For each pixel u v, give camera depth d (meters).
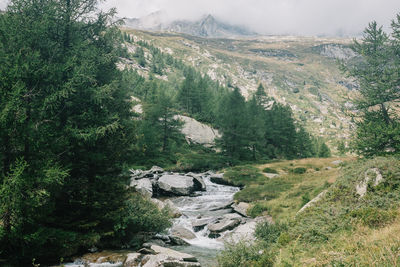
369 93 23.95
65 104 12.53
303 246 10.29
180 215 22.41
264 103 74.44
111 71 16.28
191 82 79.12
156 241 15.49
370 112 24.30
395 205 11.73
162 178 32.09
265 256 10.38
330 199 15.22
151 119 53.31
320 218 12.74
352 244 8.10
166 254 11.56
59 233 11.17
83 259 11.52
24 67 10.79
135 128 16.53
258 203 23.55
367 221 10.38
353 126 25.34
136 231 15.34
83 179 12.89
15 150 9.86
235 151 55.03
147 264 10.88
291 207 20.72
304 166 45.59
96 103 13.36
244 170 41.47
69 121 12.72
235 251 11.09
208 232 18.80
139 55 197.25
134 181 29.05
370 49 25.48
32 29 11.79
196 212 24.20
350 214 11.42
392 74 23.09
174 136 55.41
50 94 11.87
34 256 10.22
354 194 14.57
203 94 80.06
